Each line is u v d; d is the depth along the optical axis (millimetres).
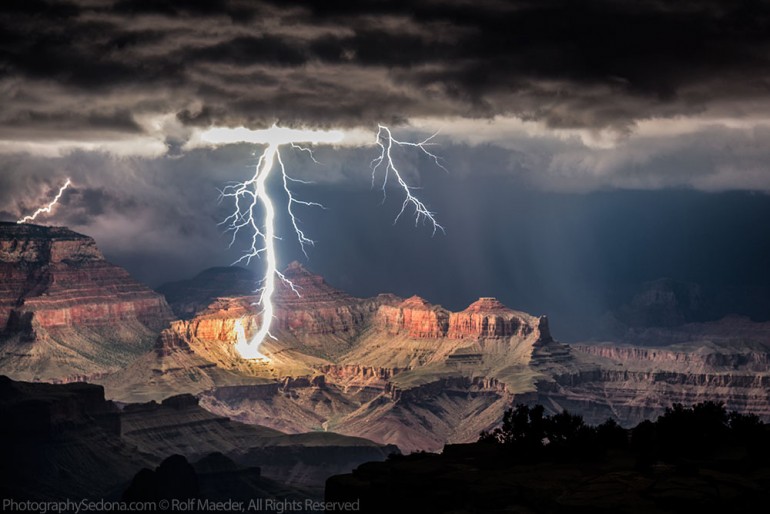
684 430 143750
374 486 142500
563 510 124500
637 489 127062
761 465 137500
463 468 144125
